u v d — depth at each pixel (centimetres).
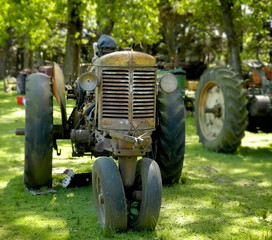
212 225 433
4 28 1947
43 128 504
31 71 1973
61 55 3091
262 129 900
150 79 414
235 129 779
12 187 545
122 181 410
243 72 1606
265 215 456
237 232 417
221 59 2480
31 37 2252
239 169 684
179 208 482
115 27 1611
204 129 867
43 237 396
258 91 875
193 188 564
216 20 1853
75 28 1598
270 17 1616
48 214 454
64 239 391
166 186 564
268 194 546
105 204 388
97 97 424
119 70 407
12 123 1100
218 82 808
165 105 522
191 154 792
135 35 1500
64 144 838
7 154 755
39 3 1520
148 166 401
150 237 395
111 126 407
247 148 861
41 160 507
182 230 417
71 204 484
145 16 1482
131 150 396
